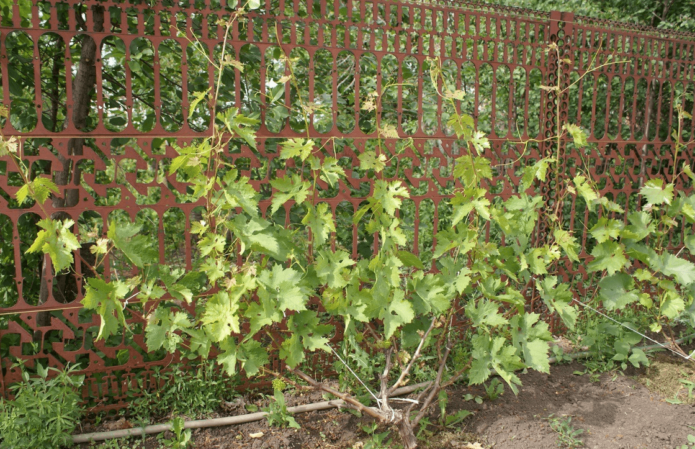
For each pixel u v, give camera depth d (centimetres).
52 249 247
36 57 263
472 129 311
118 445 281
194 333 281
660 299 393
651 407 326
